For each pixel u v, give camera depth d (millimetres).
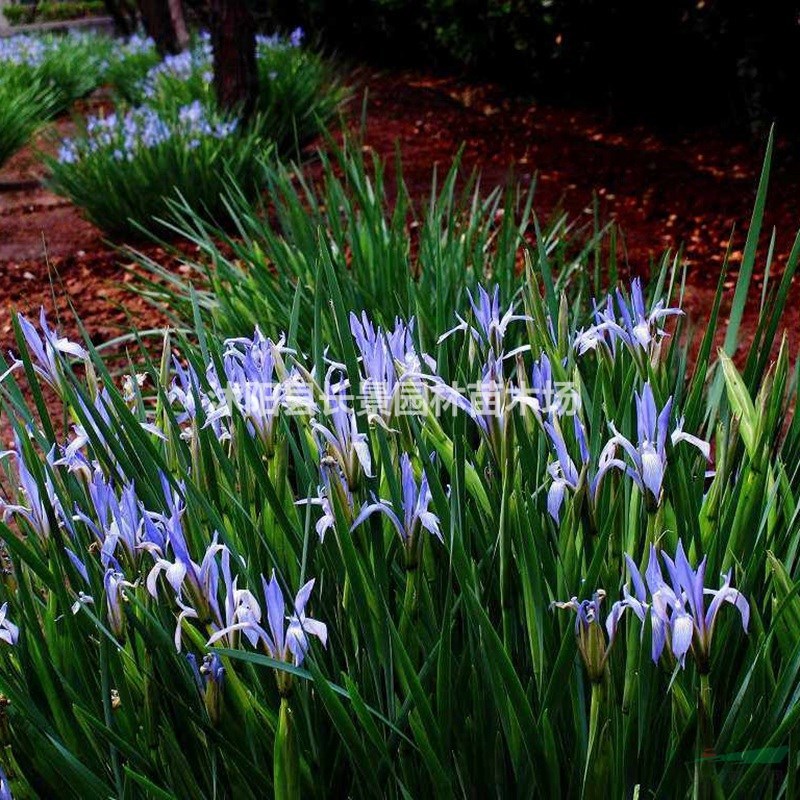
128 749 653
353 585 674
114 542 678
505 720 650
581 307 1328
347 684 614
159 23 5863
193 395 764
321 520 679
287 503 769
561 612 677
